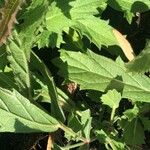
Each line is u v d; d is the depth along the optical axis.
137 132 0.39
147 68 0.36
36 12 0.35
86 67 0.39
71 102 0.41
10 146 0.42
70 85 0.43
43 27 0.38
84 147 0.37
